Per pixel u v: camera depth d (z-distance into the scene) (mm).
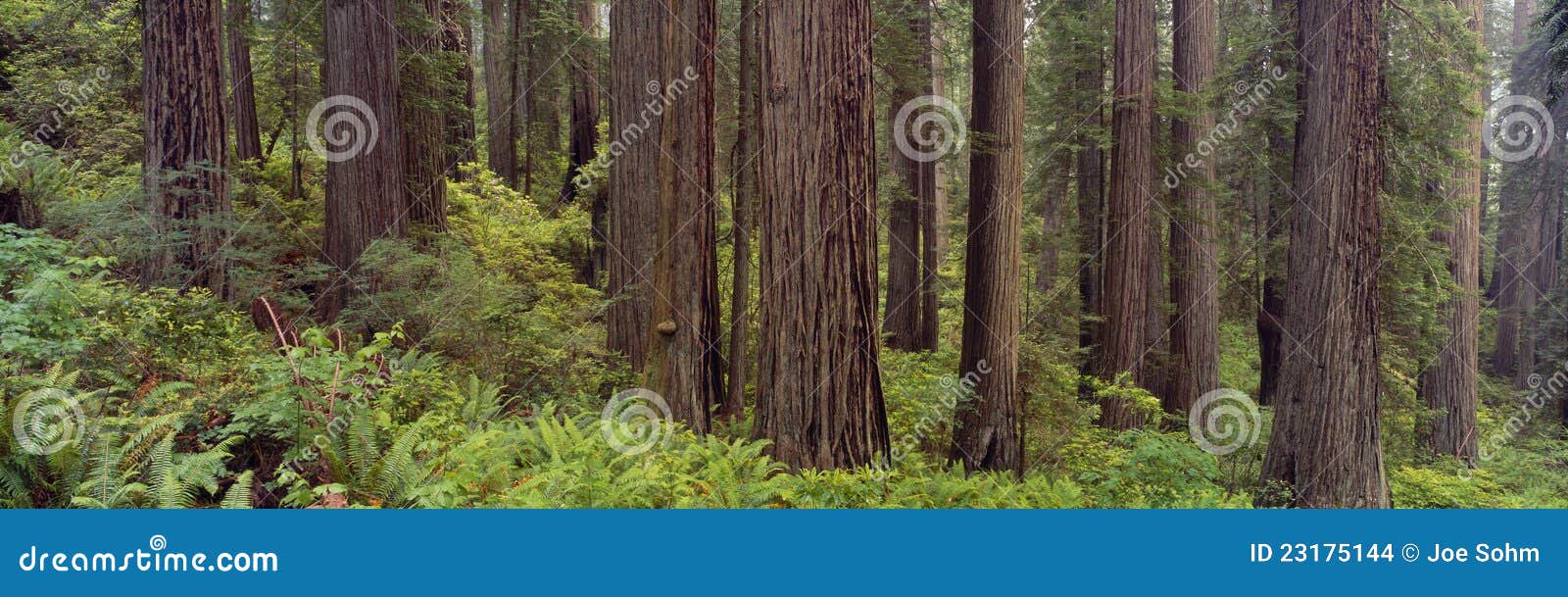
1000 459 10812
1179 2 15859
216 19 10312
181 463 5418
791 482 6418
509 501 5422
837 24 7031
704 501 6055
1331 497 8945
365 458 5695
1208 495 7383
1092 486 8219
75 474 5219
